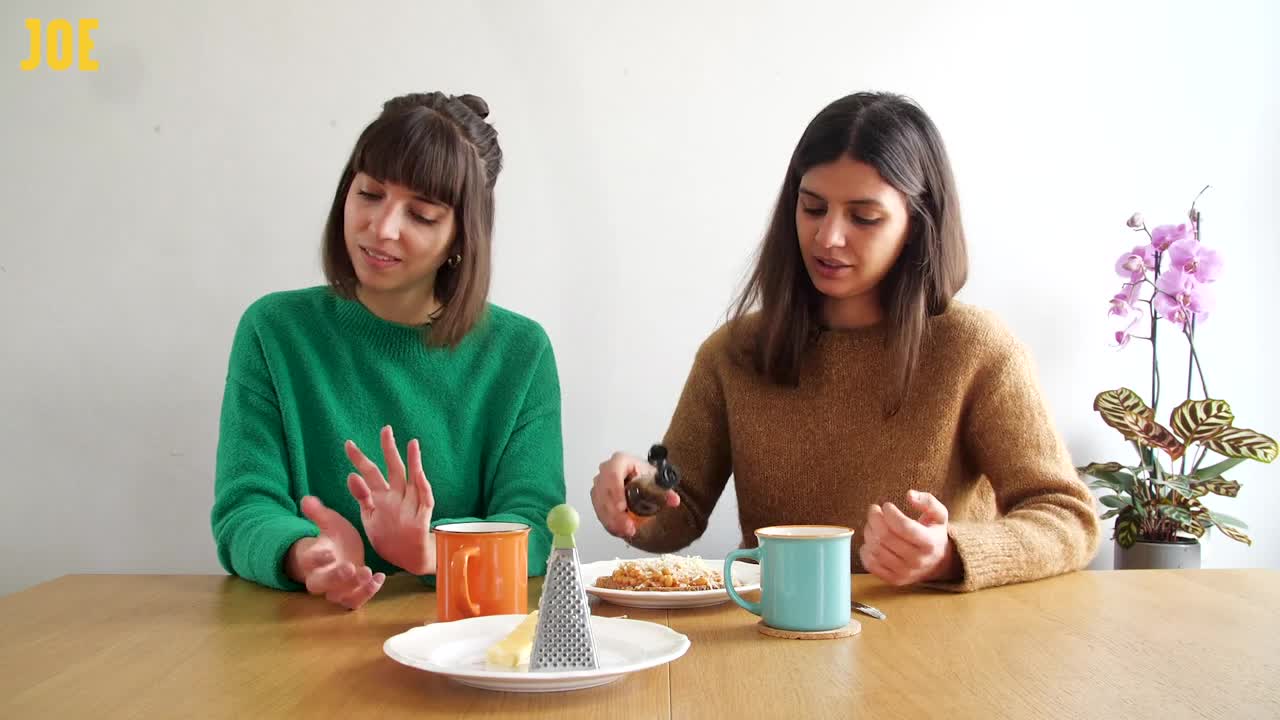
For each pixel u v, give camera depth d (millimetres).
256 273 2311
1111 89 2398
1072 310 2398
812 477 1689
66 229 2287
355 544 1197
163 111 2299
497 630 1006
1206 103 2408
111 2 2291
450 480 1629
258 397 1552
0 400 2281
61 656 982
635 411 2371
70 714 803
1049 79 2391
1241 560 2449
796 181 1650
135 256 2293
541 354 1707
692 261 2363
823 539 1056
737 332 1783
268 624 1114
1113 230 2400
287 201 2312
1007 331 1669
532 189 2352
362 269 1501
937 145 1604
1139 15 2396
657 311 2365
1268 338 2432
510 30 2342
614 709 811
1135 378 2406
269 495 1467
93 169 2293
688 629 1094
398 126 1449
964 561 1244
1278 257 2422
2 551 2277
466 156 1488
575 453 2363
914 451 1634
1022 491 1539
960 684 878
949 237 1627
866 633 1066
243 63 2309
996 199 2391
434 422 1628
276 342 1585
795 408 1709
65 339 2287
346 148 2318
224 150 2303
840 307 1715
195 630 1087
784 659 962
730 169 2365
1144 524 2199
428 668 825
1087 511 1433
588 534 2361
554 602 864
